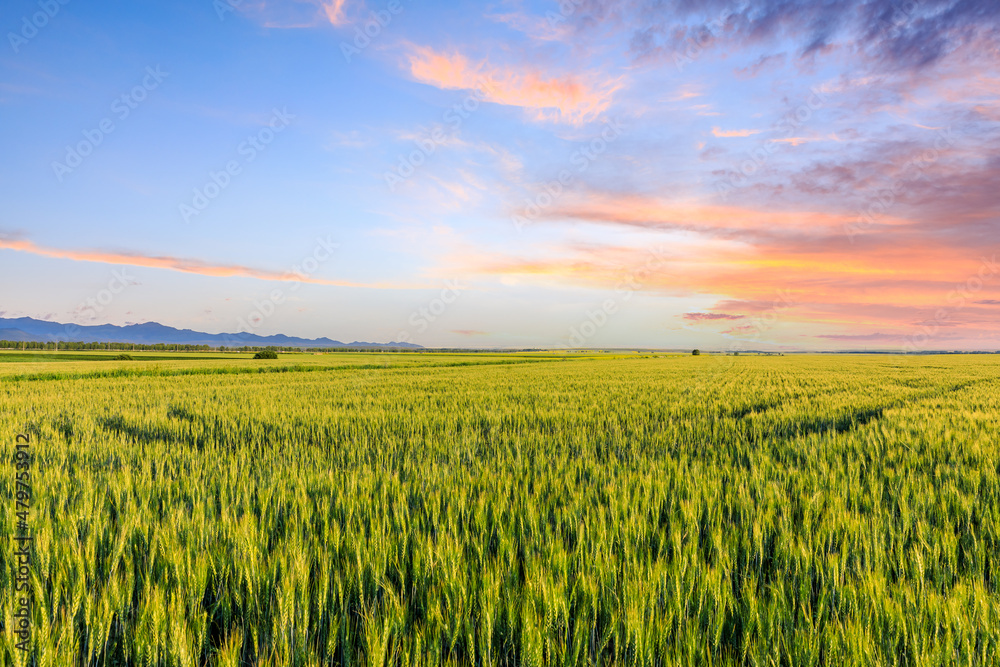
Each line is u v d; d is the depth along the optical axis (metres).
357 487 5.26
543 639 2.63
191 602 2.99
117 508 4.58
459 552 3.46
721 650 2.74
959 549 3.89
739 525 4.27
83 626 2.91
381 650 2.44
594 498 4.95
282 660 2.59
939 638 2.64
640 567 3.24
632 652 2.57
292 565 3.17
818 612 2.91
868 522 4.18
